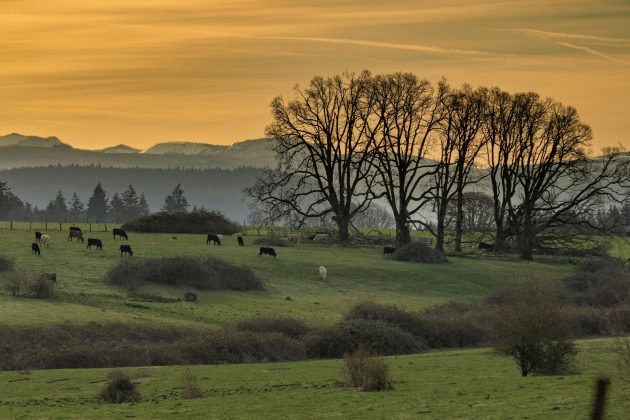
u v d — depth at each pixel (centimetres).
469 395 7269
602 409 3039
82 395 8344
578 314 14788
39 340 11644
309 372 9981
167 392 8425
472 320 14412
